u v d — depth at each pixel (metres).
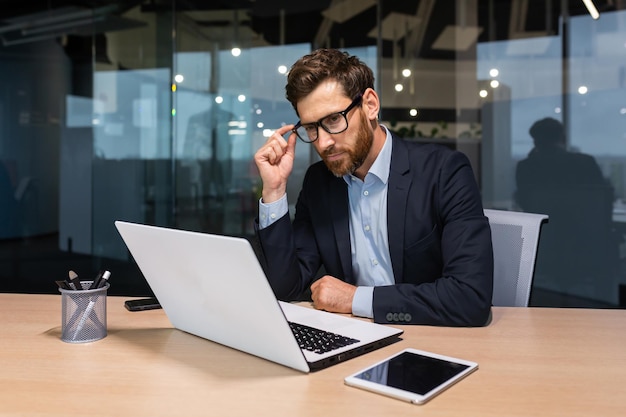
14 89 5.54
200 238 0.81
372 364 0.88
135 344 0.99
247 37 4.66
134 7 4.79
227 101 4.75
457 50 4.19
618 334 1.05
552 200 4.08
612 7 3.84
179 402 0.73
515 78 4.10
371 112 1.34
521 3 4.03
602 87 3.93
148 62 4.82
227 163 4.81
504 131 4.14
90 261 5.48
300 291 1.42
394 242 1.38
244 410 0.70
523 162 4.12
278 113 4.70
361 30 4.38
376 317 1.13
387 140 1.41
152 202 4.93
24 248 5.52
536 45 4.04
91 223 5.51
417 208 1.35
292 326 1.02
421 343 0.99
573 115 4.00
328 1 4.46
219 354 0.93
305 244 1.50
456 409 0.70
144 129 4.88
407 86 4.28
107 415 0.68
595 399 0.73
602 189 3.98
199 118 4.80
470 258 1.18
